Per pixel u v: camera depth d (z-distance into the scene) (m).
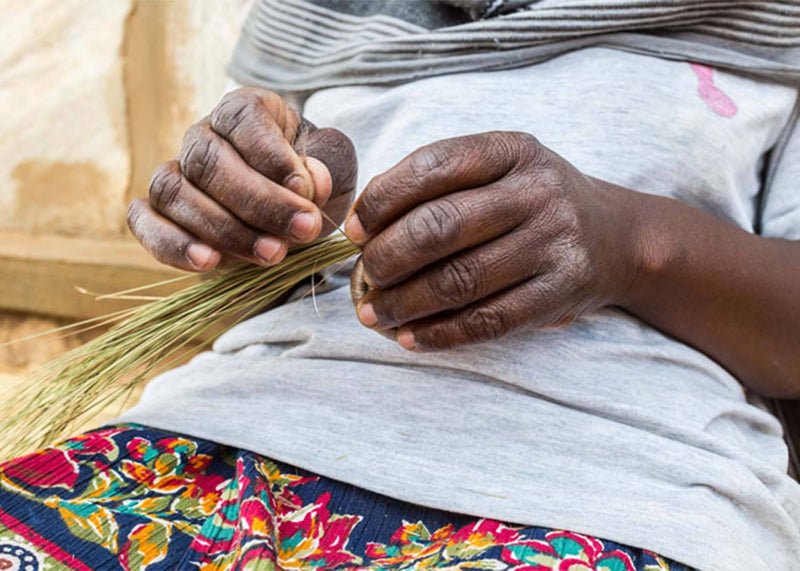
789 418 1.09
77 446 0.82
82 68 2.79
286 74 1.12
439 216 0.68
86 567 0.69
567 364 0.81
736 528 0.75
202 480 0.81
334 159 0.88
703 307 0.85
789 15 0.94
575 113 0.92
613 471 0.77
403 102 0.98
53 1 2.78
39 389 0.91
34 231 2.91
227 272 0.89
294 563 0.72
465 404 0.80
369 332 0.85
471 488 0.76
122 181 2.83
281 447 0.81
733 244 0.85
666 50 0.94
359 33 1.05
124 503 0.77
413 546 0.75
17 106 2.84
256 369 0.88
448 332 0.74
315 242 0.87
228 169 0.75
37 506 0.74
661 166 0.91
